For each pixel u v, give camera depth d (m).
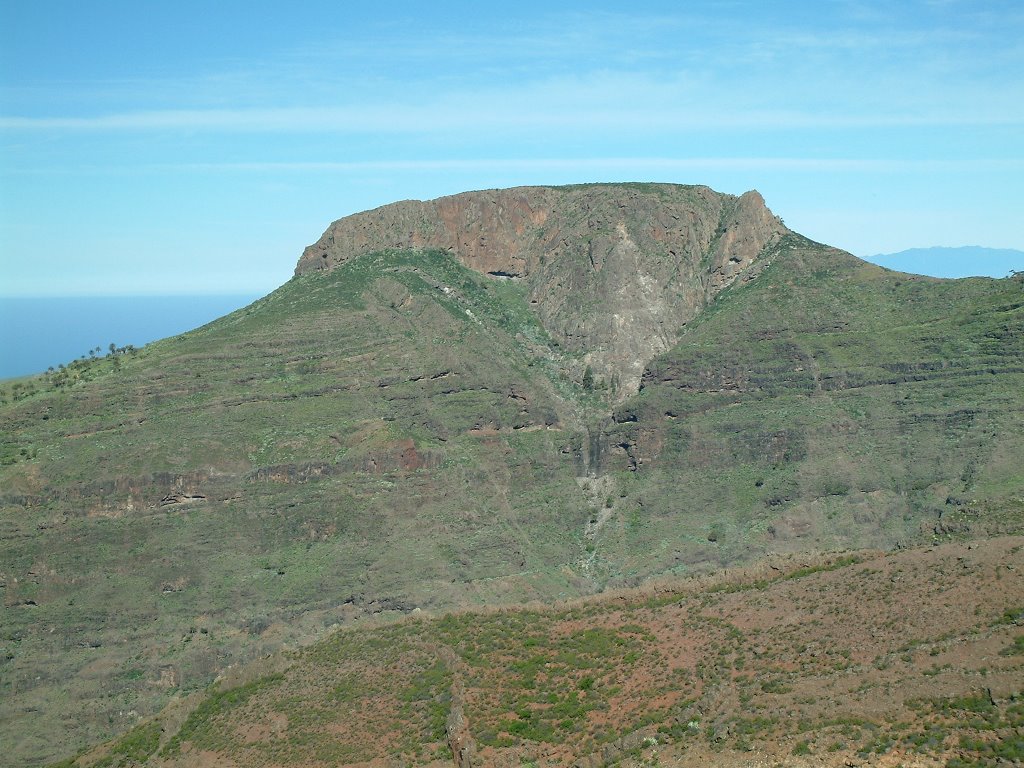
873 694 100.38
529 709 115.81
